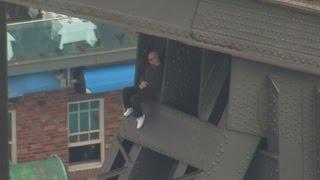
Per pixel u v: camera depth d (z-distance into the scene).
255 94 30.12
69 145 83.62
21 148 81.12
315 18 29.25
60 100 81.62
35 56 78.31
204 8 28.78
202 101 32.50
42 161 81.12
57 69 79.81
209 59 32.94
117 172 36.19
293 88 30.08
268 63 29.59
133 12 28.73
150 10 28.75
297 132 30.30
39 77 79.62
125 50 81.50
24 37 77.56
